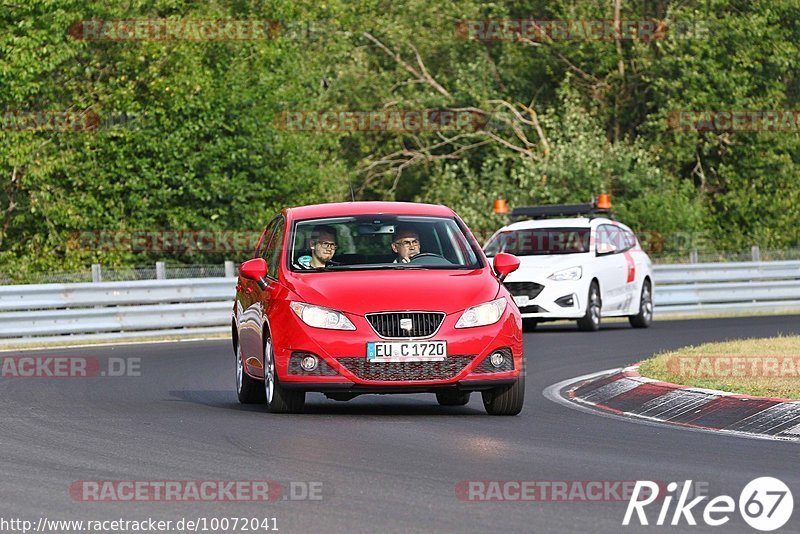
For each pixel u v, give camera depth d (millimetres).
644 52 115562
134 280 67562
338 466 24578
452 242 34812
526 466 24656
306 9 122312
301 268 33812
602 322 77375
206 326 68625
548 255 66688
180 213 86125
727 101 113188
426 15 123500
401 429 30078
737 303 85812
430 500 21156
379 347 31375
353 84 119125
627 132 122812
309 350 31547
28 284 65000
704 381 35375
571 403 36500
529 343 57875
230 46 91938
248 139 87875
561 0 119125
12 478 23391
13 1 82750
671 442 28266
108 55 87562
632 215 103812
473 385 31734
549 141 116188
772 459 25766
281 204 90125
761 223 116438
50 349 57750
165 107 86250
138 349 57312
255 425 30750
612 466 24734
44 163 81938
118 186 85125
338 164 105875
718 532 18875
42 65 81438
